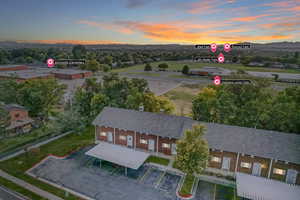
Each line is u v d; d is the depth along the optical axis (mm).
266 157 23391
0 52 149375
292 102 36031
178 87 82188
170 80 96125
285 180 23625
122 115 33500
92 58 140375
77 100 44031
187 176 24797
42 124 42812
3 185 22797
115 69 135375
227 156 25531
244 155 24719
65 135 37969
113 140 33281
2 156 29469
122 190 22656
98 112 42188
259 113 33938
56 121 37875
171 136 28438
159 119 31328
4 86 46125
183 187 22953
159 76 105250
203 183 24172
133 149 30062
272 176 24109
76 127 36969
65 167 27031
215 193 22438
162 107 42094
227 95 39094
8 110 36750
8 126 35719
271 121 32656
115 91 46406
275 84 54062
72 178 24625
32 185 23031
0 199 20484
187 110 54125
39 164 27531
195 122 29391
